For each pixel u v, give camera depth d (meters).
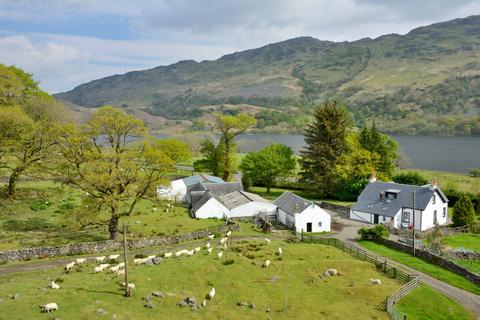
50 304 39.22
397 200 93.38
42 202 87.31
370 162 121.69
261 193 127.69
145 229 77.12
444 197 94.25
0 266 56.34
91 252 64.06
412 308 49.47
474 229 87.88
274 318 42.28
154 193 71.44
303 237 78.31
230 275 51.78
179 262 55.16
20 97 89.69
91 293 43.69
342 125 124.44
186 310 41.88
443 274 62.06
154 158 68.44
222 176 135.12
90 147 67.81
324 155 122.56
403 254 71.38
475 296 55.09
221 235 76.81
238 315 41.84
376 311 46.88
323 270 57.38
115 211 67.69
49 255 61.03
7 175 105.31
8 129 74.88
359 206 97.69
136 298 43.34
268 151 129.88
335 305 47.09
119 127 68.25
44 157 81.62
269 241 70.38
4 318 37.22
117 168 66.75
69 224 73.44
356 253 67.31
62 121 95.31
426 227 89.38
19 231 70.00
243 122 132.25
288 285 51.12
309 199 122.25
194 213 91.38
